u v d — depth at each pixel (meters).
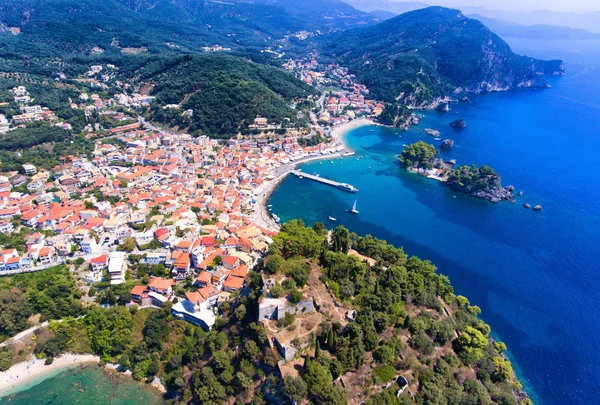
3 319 138.12
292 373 107.69
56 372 134.50
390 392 109.56
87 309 151.75
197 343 134.75
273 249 149.62
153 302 156.12
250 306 129.75
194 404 118.31
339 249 160.88
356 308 128.88
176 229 199.00
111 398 125.62
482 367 129.00
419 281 147.75
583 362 144.25
